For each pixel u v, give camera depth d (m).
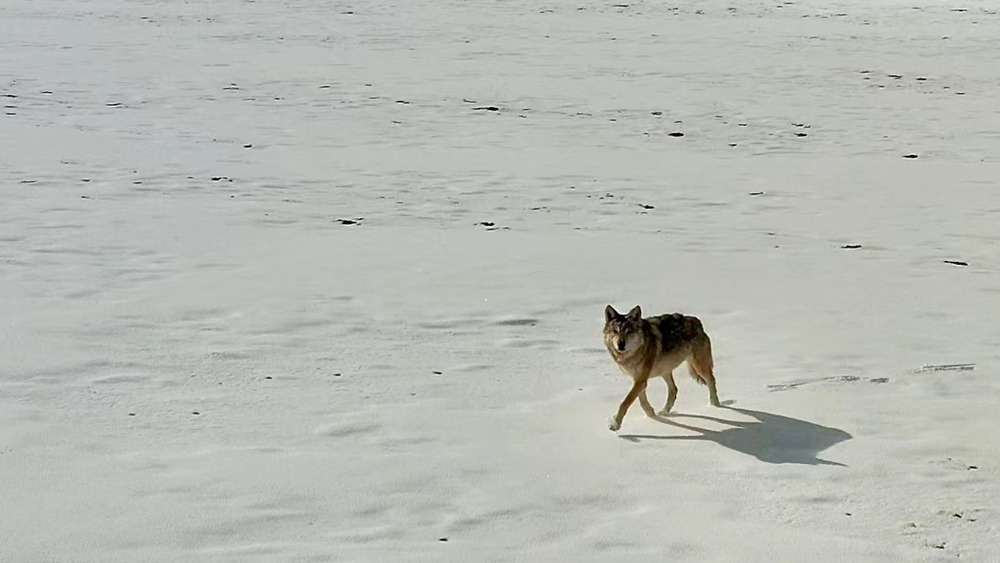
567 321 15.73
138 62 44.38
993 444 11.45
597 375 13.48
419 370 13.51
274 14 63.50
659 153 31.16
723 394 12.88
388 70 44.94
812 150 32.41
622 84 43.34
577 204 24.34
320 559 8.70
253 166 27.19
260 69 43.84
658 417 12.09
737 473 10.63
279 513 9.52
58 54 45.59
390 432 11.48
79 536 8.92
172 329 14.74
